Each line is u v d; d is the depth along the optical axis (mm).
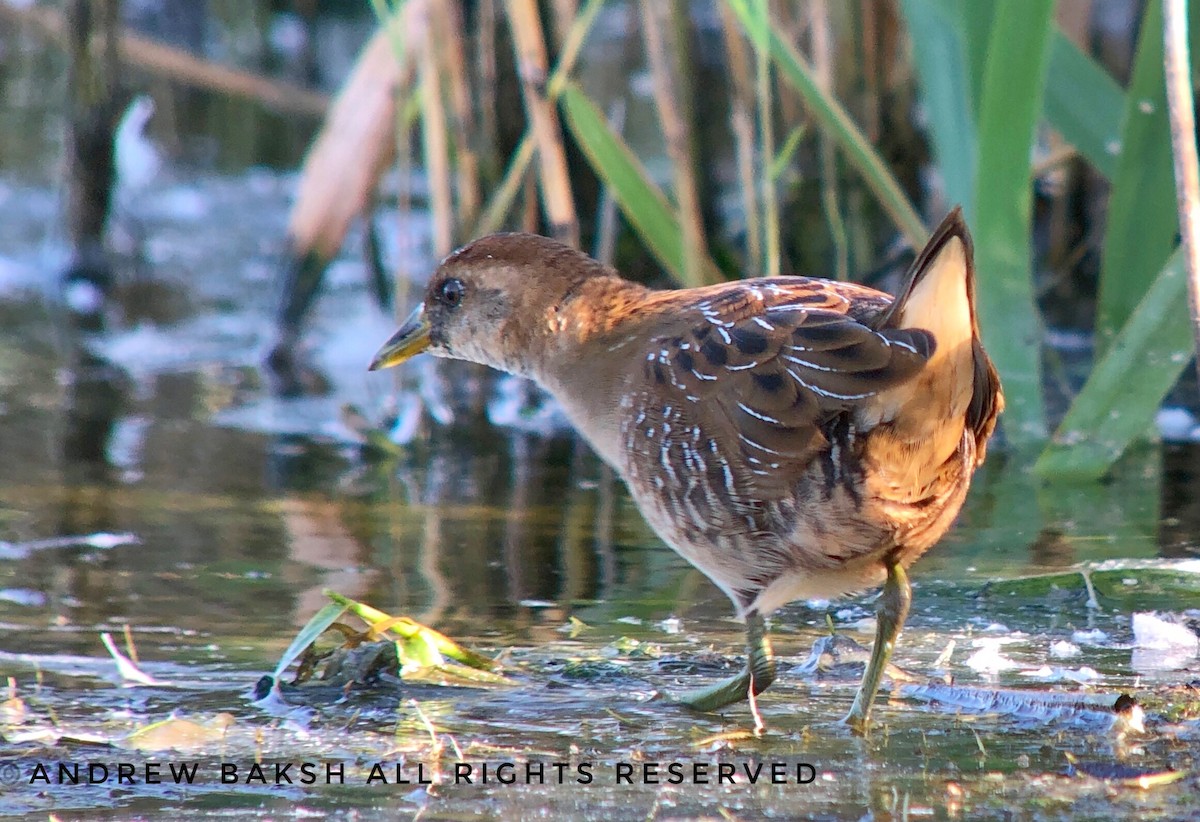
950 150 9945
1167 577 7438
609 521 8641
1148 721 5918
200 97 18578
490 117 11500
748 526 5973
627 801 5246
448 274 7289
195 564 7836
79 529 8336
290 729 5938
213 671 6523
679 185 9797
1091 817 5035
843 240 10734
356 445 10102
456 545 8180
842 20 12164
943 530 6102
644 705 6242
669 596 7504
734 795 5277
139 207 16094
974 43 9578
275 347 12031
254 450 9945
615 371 6551
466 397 11281
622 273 12328
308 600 7359
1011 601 7352
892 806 5156
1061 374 10664
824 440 5703
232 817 5133
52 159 17297
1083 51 10414
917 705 6188
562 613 7258
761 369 5840
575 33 9914
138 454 9766
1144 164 9336
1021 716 6035
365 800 5273
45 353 12047
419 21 11414
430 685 6465
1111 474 9234
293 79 18250
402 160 10711
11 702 6102
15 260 14281
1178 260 8883
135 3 19203
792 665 6715
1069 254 12750
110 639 6789
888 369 5465
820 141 11844
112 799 5277
